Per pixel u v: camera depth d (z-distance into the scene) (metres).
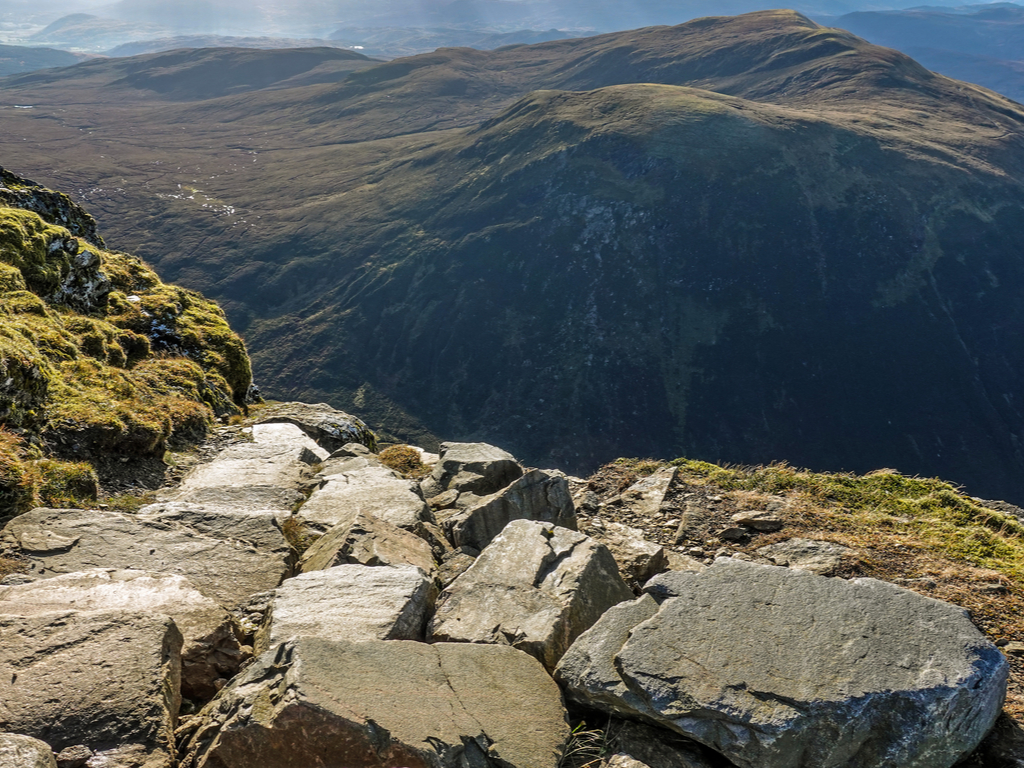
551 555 5.75
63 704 3.69
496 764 3.73
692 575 5.05
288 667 3.97
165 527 6.48
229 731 3.62
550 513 7.95
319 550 6.48
